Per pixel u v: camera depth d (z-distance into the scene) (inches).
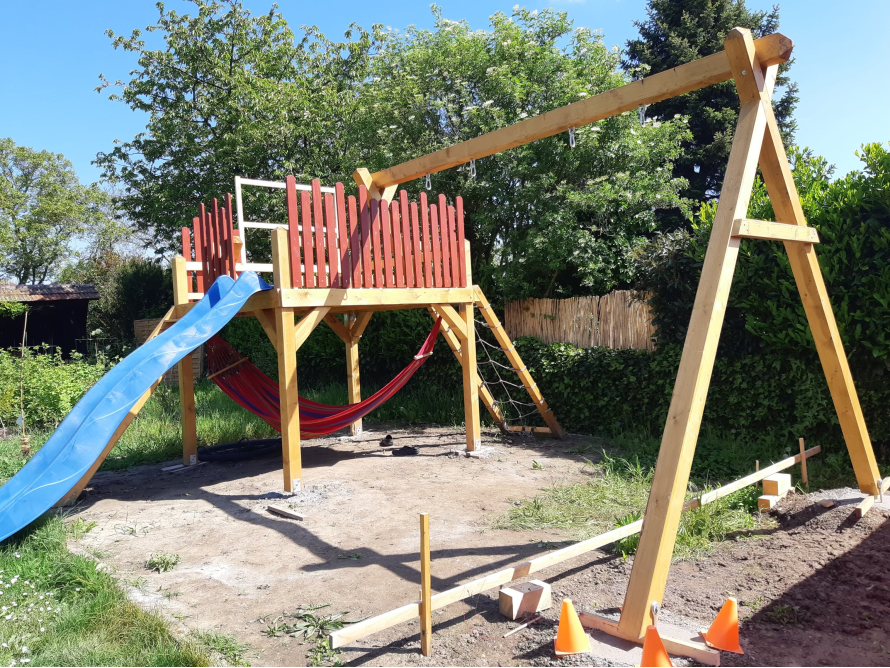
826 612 145.6
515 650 137.1
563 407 423.5
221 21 841.5
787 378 307.9
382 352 545.6
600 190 453.4
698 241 348.8
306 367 630.5
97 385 265.6
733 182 167.3
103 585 178.2
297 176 722.2
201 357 751.1
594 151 479.5
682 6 1054.4
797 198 195.9
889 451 282.0
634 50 1077.1
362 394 538.3
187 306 338.6
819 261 288.8
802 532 199.5
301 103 740.7
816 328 213.6
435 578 182.5
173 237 928.3
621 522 213.9
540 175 476.7
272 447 388.2
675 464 145.9
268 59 844.6
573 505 248.5
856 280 277.4
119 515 263.3
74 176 1643.7
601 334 418.6
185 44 837.8
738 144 171.9
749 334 325.1
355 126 600.4
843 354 214.7
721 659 126.8
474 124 504.4
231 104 763.4
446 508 255.0
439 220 360.8
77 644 145.4
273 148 745.6
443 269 359.9
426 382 520.4
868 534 189.3
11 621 159.5
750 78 174.2
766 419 320.8
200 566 200.7
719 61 188.4
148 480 329.4
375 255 324.2
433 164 295.1
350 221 313.9
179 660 135.4
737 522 211.3
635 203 482.6
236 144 743.7
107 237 1621.6
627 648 134.3
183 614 163.5
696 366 153.0
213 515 259.1
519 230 504.4
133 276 1032.8
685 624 143.1
